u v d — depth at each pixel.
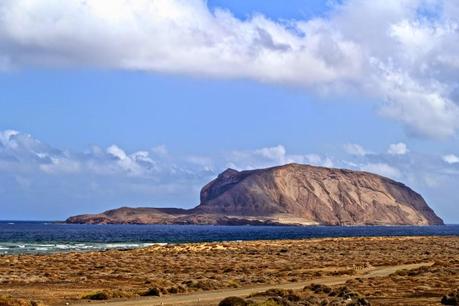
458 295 45.78
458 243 161.88
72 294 51.81
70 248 150.75
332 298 48.59
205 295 51.12
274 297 44.62
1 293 51.75
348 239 186.00
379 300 48.12
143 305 44.31
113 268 81.31
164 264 88.62
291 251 122.81
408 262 94.38
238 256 108.19
